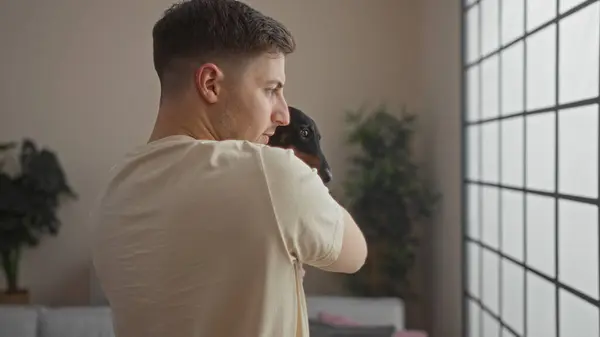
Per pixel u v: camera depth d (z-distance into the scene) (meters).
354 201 3.96
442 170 3.90
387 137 4.03
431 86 4.09
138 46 4.29
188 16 0.85
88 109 4.29
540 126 2.48
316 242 0.80
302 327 0.83
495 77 3.02
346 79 4.31
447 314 3.84
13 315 3.39
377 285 3.97
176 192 0.82
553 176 2.36
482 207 3.25
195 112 0.86
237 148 0.82
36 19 4.27
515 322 2.76
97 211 0.92
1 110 4.27
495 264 3.04
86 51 4.28
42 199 4.03
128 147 4.31
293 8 4.29
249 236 0.78
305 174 0.81
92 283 4.19
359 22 4.32
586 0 2.06
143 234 0.83
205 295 0.80
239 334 0.80
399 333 3.11
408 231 3.93
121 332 0.88
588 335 2.07
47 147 4.29
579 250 2.14
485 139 3.19
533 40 2.54
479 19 3.27
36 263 4.30
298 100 4.30
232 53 0.84
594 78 2.01
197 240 0.79
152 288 0.82
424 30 4.23
